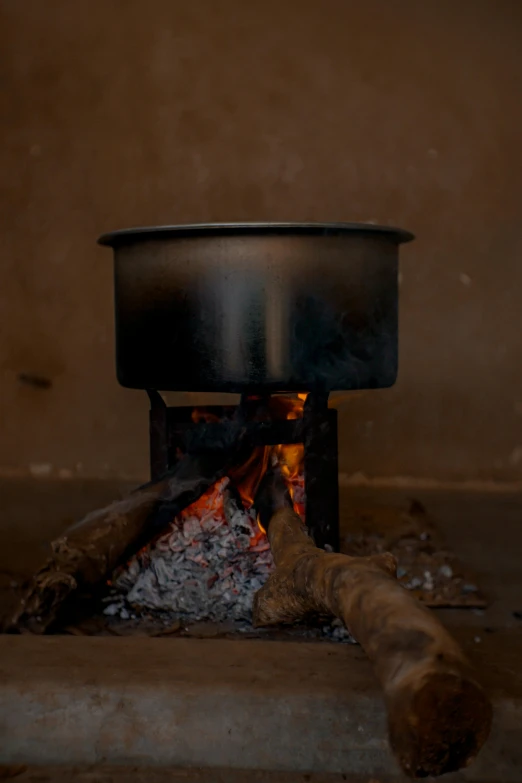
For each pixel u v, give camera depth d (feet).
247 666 5.88
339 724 5.46
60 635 6.77
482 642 6.43
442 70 13.64
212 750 5.51
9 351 14.12
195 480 7.61
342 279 7.10
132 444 14.01
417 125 13.71
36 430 14.10
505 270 13.70
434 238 13.76
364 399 13.75
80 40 14.02
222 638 7.07
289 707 5.48
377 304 7.39
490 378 13.73
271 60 13.85
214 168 13.99
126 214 14.08
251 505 7.92
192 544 7.76
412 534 10.35
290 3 13.76
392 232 7.39
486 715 4.38
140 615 7.55
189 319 7.11
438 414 13.78
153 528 7.59
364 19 13.69
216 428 7.63
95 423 14.06
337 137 13.84
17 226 14.12
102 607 7.66
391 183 13.80
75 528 7.44
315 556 6.23
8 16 14.08
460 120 13.65
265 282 6.97
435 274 13.75
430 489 13.38
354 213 13.88
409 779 5.39
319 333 7.06
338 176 13.87
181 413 8.32
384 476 13.78
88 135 14.06
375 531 10.39
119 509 7.59
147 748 5.54
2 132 14.15
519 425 13.67
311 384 7.12
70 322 14.06
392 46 13.69
